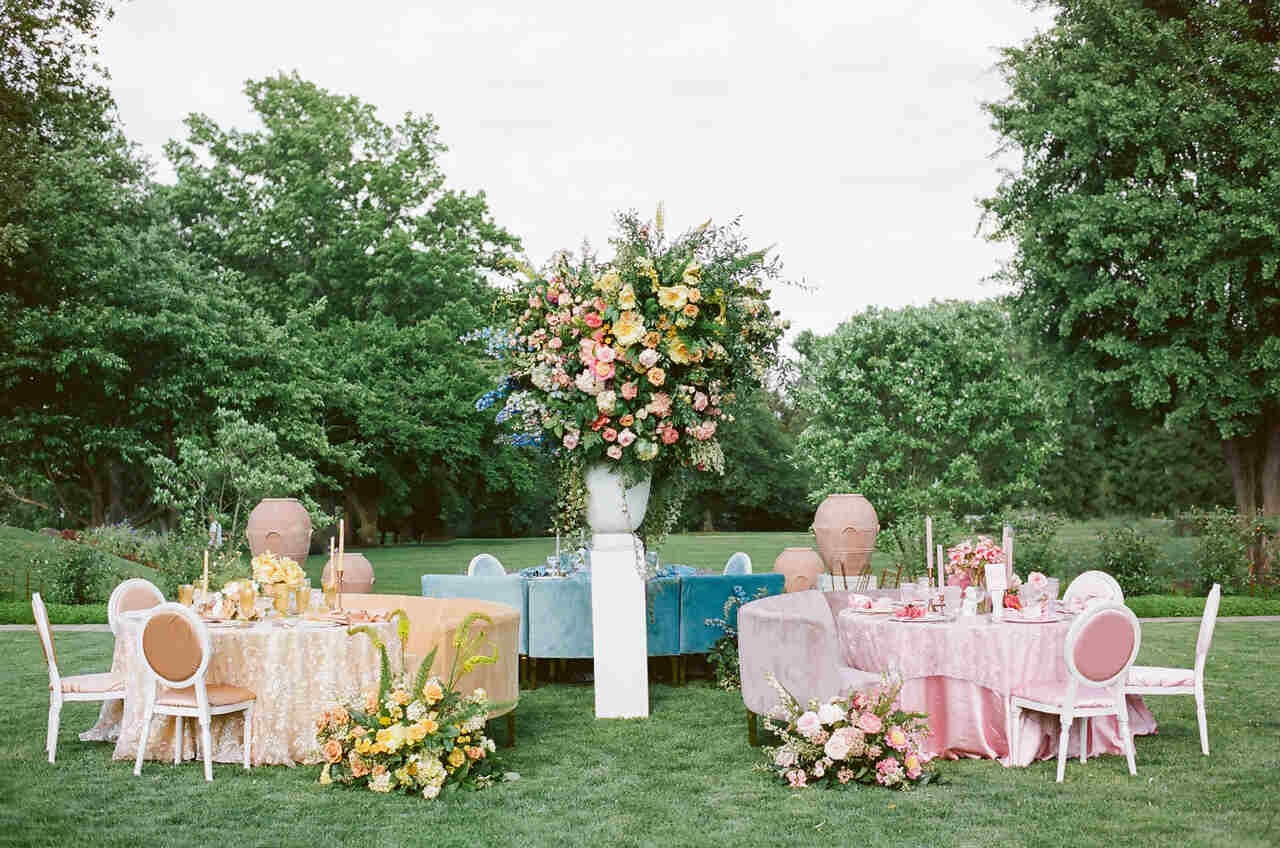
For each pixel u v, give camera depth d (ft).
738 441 151.53
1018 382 84.53
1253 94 62.39
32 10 65.82
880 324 84.79
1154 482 116.37
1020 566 54.85
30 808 18.06
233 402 77.61
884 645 22.74
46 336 70.95
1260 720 25.23
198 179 104.12
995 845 16.11
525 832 16.99
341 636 21.65
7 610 46.50
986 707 21.84
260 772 20.79
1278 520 57.62
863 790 19.48
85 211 75.10
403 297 112.06
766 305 27.45
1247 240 60.70
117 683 22.07
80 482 91.86
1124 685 21.24
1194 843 16.10
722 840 16.52
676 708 27.76
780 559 45.68
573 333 26.48
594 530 27.63
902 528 53.78
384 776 19.40
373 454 108.78
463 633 21.16
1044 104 67.36
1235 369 62.95
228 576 46.80
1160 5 67.46
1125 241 61.77
